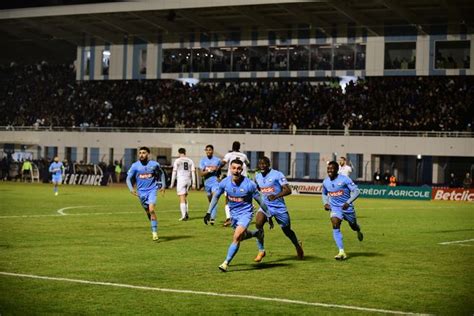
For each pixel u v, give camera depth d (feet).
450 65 181.88
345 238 59.41
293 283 35.68
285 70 199.31
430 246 54.29
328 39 193.98
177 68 211.82
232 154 70.08
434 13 173.58
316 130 174.91
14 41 230.89
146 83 215.72
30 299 30.48
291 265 42.06
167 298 31.17
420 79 184.96
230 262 41.98
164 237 56.39
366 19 179.01
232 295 32.12
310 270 40.19
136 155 191.01
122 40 217.97
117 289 33.09
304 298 31.83
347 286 35.14
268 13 185.68
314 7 174.19
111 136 193.88
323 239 57.88
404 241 57.98
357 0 162.91
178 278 36.42
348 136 171.22
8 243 50.42
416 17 175.83
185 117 196.65
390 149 167.53
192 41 209.87
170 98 205.67
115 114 207.31
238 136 180.45
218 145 181.57
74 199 108.27
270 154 178.19
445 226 74.23
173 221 72.13
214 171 70.44
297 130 176.96
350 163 166.91
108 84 219.82
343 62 192.75
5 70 241.55
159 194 136.77
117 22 200.44
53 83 230.89
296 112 185.98
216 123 189.06
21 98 229.45
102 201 104.12
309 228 68.23
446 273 40.01
